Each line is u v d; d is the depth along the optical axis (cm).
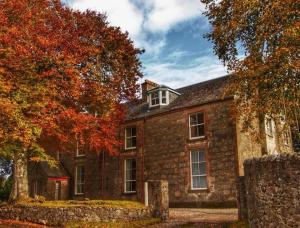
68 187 2992
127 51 2128
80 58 1836
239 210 1261
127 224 1426
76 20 1964
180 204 2223
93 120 1934
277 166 853
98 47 1981
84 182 2897
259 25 1370
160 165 2389
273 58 1273
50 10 1927
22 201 1803
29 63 1666
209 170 2123
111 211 1494
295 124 1447
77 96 1805
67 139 1927
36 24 1773
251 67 1335
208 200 2094
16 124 1573
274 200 852
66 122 1877
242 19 1409
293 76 1294
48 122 1681
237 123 2055
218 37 1537
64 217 1541
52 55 1709
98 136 2025
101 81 1992
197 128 2259
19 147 1750
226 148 2072
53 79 1752
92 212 1509
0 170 3712
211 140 2152
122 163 2631
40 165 3034
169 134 2384
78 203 1650
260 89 1388
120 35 2097
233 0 1430
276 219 840
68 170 3070
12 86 1591
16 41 1652
